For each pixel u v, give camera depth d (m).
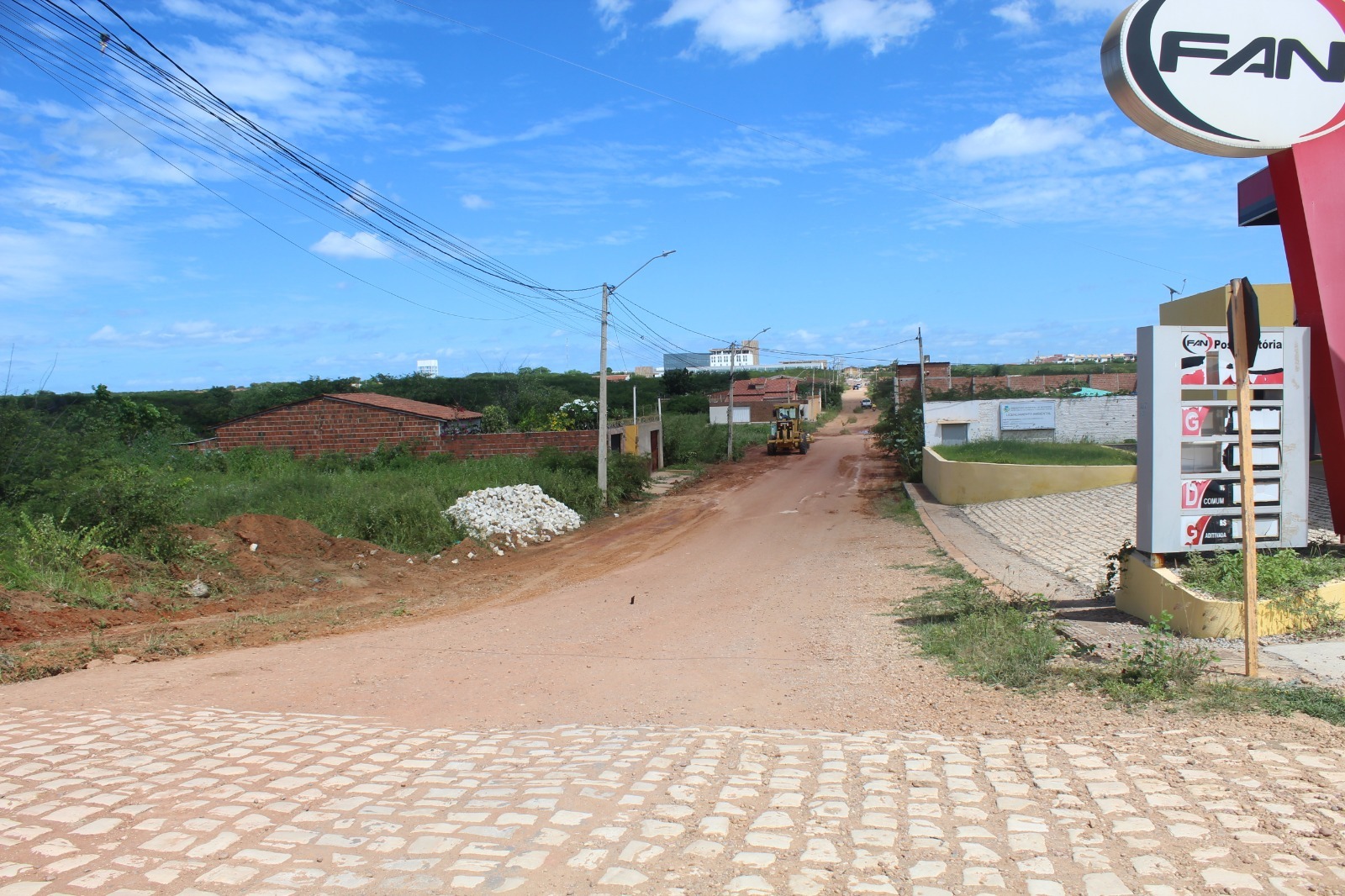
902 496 30.52
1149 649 6.91
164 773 5.23
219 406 56.62
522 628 11.52
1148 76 9.34
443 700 7.54
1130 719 5.85
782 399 90.50
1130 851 3.90
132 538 13.99
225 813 4.58
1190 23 9.35
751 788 4.88
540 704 7.39
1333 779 4.53
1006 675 7.42
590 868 3.92
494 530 21.02
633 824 4.42
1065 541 17.08
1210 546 9.32
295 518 18.28
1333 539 11.46
